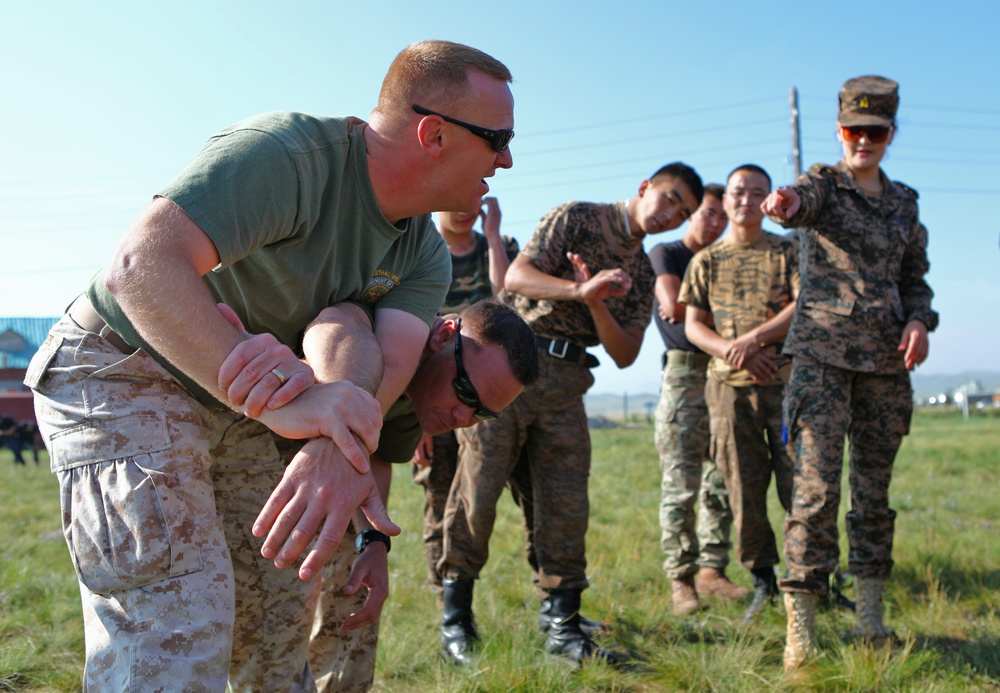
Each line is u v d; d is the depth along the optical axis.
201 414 1.96
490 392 2.36
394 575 4.92
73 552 1.79
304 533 1.55
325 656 2.43
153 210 1.61
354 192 1.93
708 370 4.68
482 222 4.48
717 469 4.73
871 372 3.56
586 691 3.20
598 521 7.13
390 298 2.19
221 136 1.78
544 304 3.72
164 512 1.75
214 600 1.74
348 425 1.60
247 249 1.71
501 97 1.88
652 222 3.75
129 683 1.62
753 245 4.71
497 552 5.62
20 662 3.39
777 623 4.07
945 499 8.26
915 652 3.50
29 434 18.09
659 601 4.31
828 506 3.41
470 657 3.51
